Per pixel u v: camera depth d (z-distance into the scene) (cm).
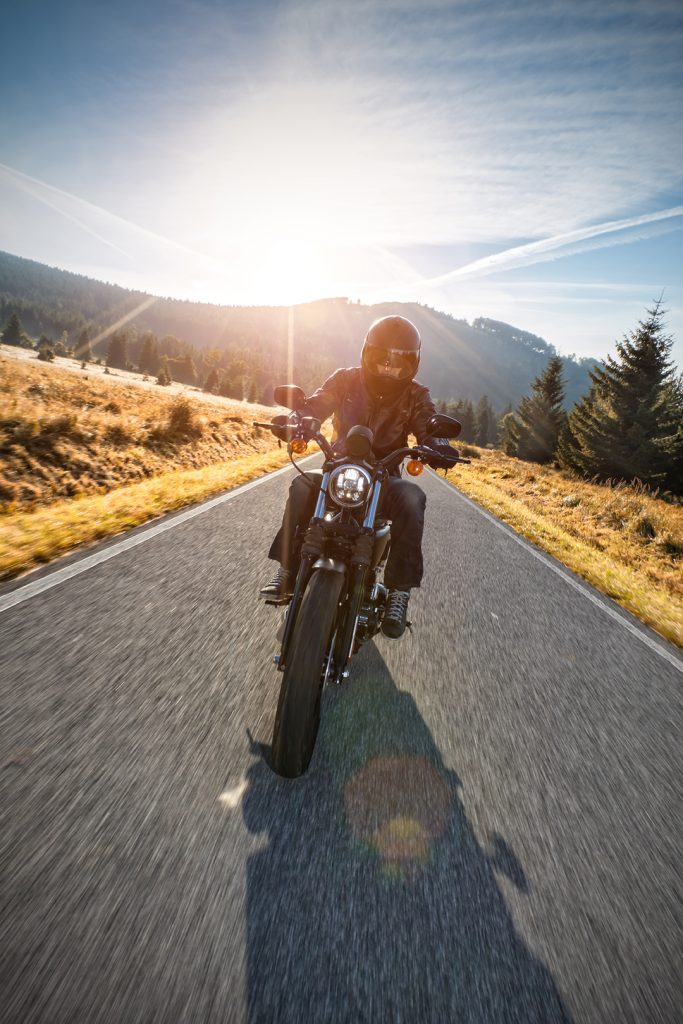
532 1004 149
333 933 161
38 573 418
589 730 300
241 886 172
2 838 179
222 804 206
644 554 948
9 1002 132
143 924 156
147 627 345
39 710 250
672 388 3062
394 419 327
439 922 170
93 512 597
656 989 158
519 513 1068
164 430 1341
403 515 286
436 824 212
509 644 405
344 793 221
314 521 258
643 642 450
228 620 368
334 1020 138
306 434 280
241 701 275
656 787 257
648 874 202
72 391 1652
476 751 265
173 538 548
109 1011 133
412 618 429
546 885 191
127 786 209
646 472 2945
